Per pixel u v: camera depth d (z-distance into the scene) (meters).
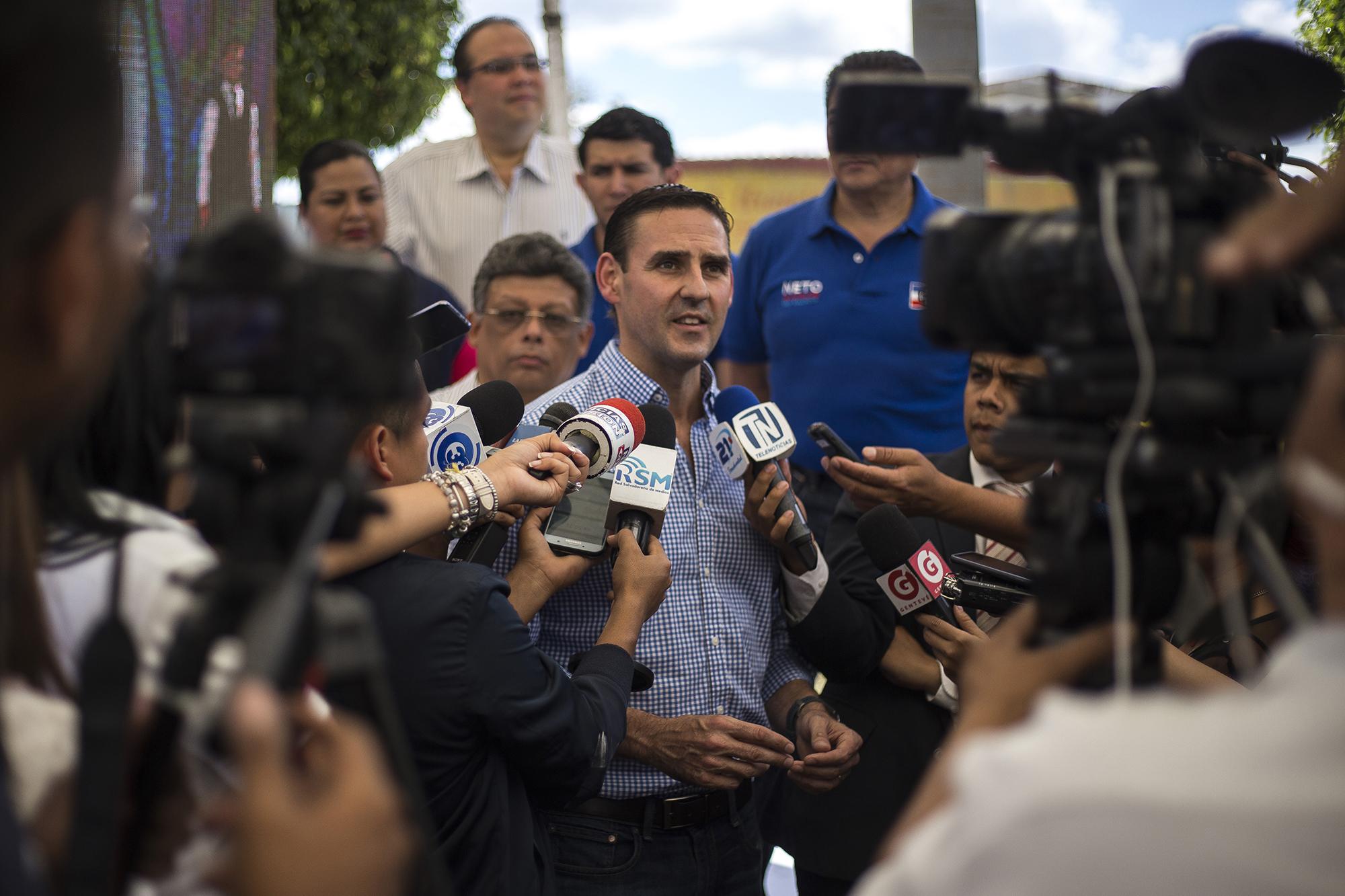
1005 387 2.99
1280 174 1.30
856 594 3.04
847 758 2.78
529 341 4.04
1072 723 0.77
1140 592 1.09
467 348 4.45
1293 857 0.69
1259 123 1.09
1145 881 0.71
